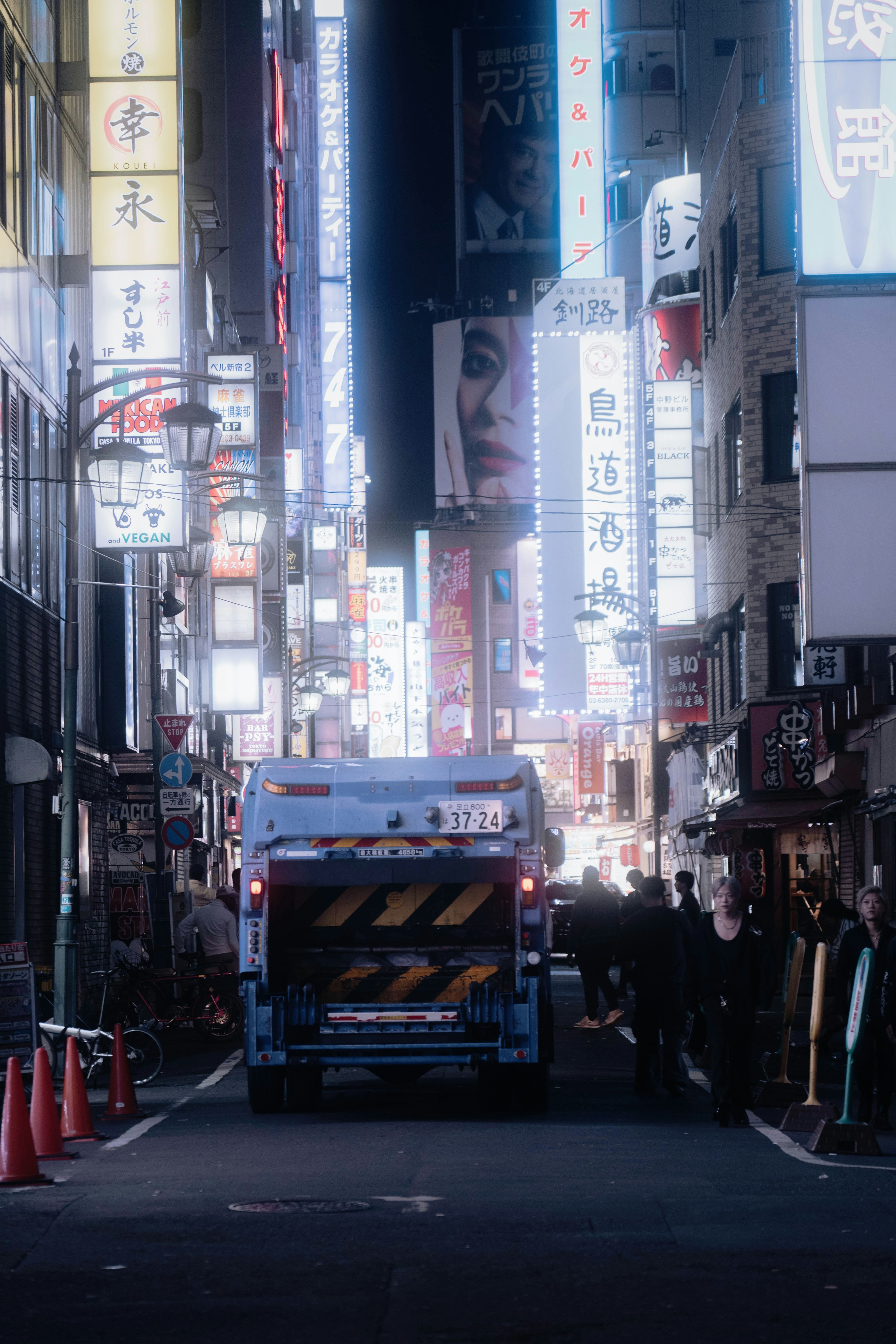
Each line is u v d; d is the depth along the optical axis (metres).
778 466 41.16
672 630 47.56
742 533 42.06
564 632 55.62
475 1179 11.19
